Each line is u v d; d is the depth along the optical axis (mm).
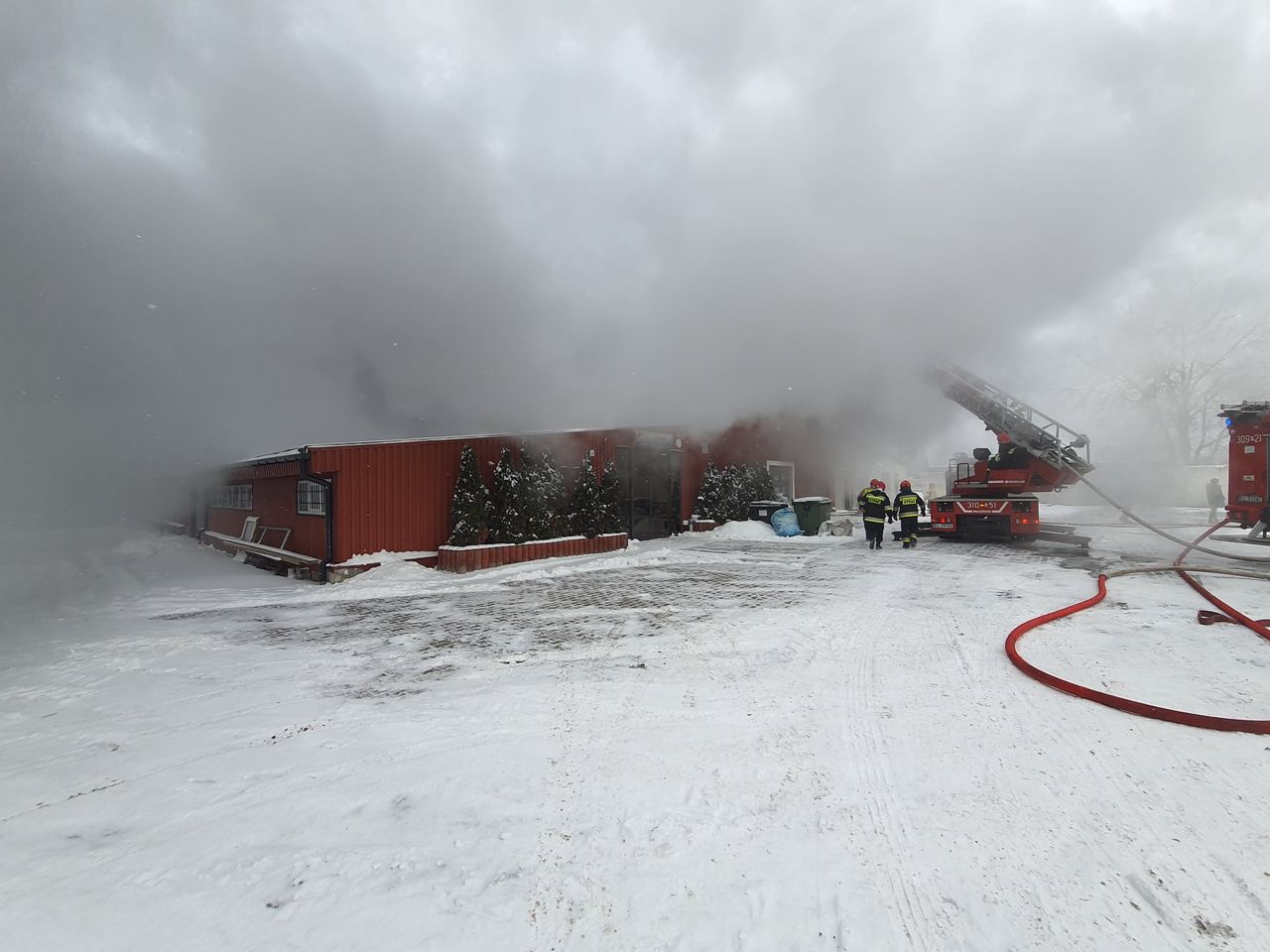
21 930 2072
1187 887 2174
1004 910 2078
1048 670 4402
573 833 2582
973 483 12859
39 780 3164
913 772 3031
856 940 1961
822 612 6477
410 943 1987
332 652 5504
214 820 2758
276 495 12078
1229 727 3354
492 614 6949
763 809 2727
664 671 4672
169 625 6691
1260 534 11625
